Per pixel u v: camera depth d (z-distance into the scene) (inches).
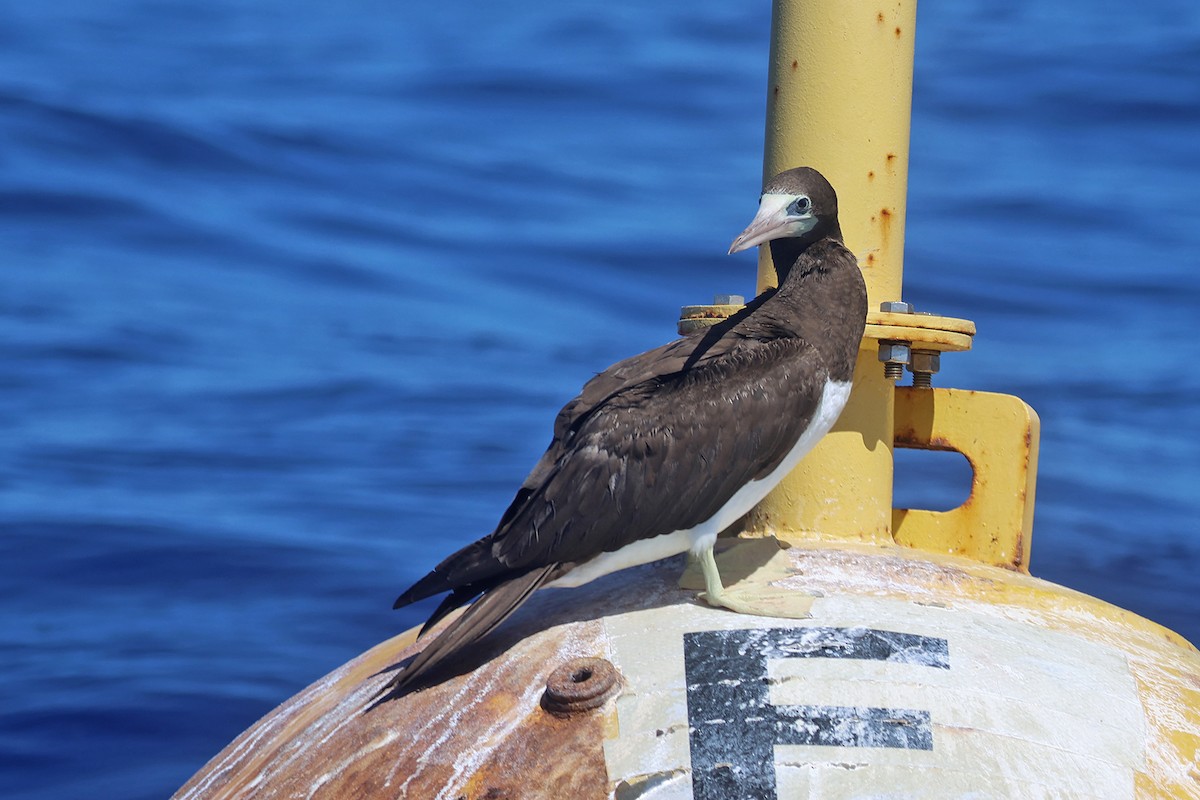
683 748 365.1
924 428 515.8
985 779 356.8
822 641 398.3
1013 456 503.8
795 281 469.4
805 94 507.2
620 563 428.8
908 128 516.4
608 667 389.4
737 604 418.9
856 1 502.0
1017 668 395.9
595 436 420.2
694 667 389.4
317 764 394.0
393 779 375.6
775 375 435.2
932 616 419.8
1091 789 359.3
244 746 448.5
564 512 413.7
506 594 410.0
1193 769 374.3
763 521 500.7
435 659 398.0
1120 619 448.5
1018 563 503.8
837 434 493.7
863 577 449.7
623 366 448.1
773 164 518.0
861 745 364.8
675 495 419.8
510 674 401.4
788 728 368.5
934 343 489.1
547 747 370.6
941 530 512.7
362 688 430.0
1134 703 392.5
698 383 430.0
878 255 508.1
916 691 380.8
